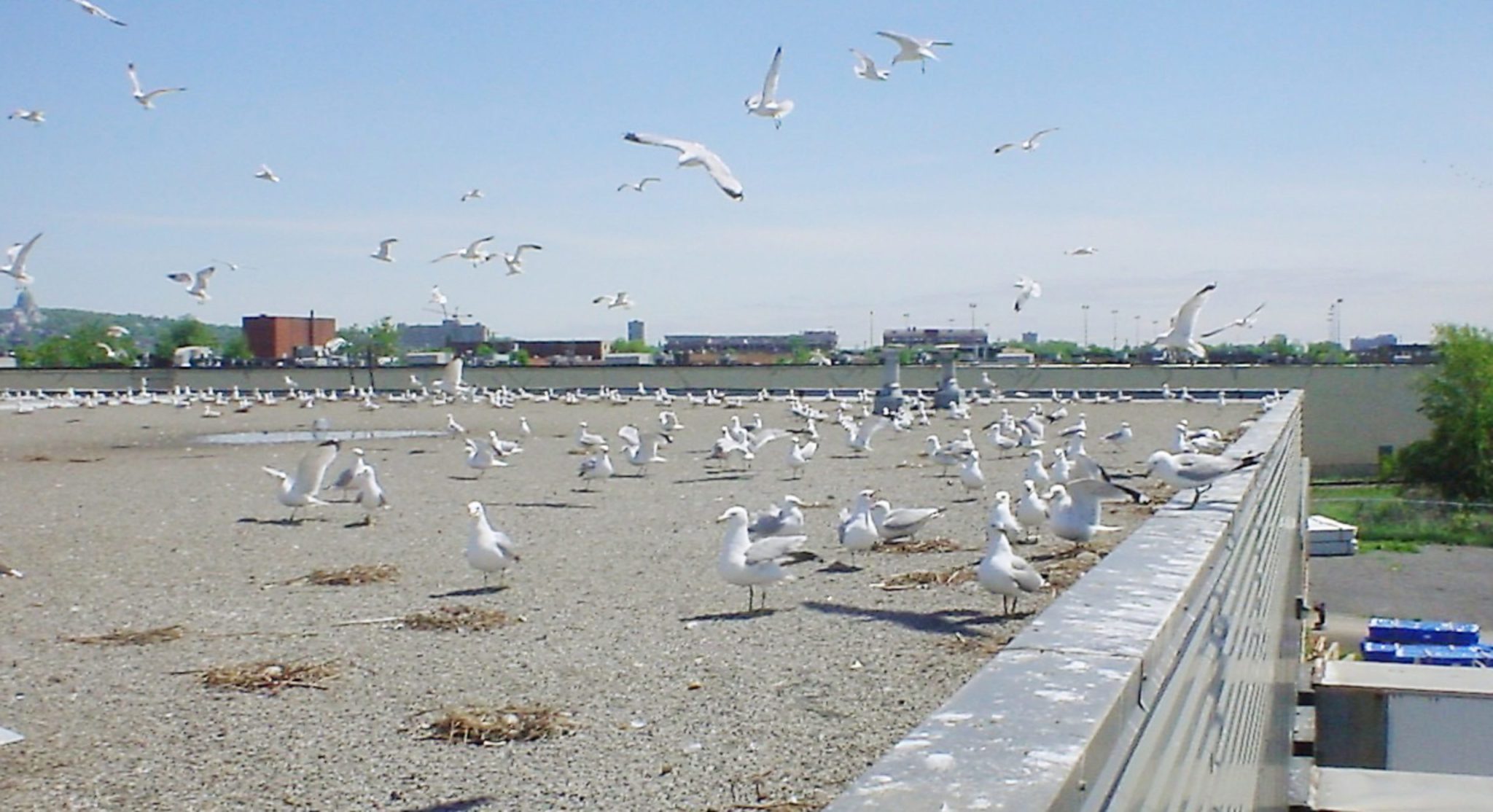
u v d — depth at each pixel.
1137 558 5.03
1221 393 45.59
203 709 8.11
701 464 26.53
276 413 52.84
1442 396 57.03
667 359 90.88
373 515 17.78
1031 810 2.17
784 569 11.02
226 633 10.37
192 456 31.36
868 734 7.33
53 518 18.36
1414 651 22.05
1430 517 48.34
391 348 93.94
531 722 7.59
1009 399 53.16
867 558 13.55
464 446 33.91
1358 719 15.31
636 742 7.26
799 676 8.65
